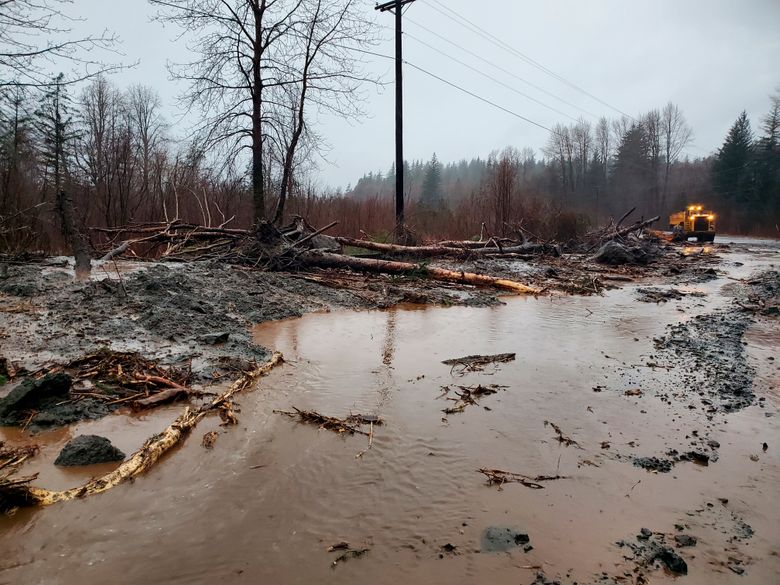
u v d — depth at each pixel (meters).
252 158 14.91
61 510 2.99
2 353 5.47
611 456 3.84
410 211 23.75
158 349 6.05
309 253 12.67
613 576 2.56
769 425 4.45
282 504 3.13
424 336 7.39
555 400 4.95
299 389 5.09
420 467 3.62
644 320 8.77
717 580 2.54
